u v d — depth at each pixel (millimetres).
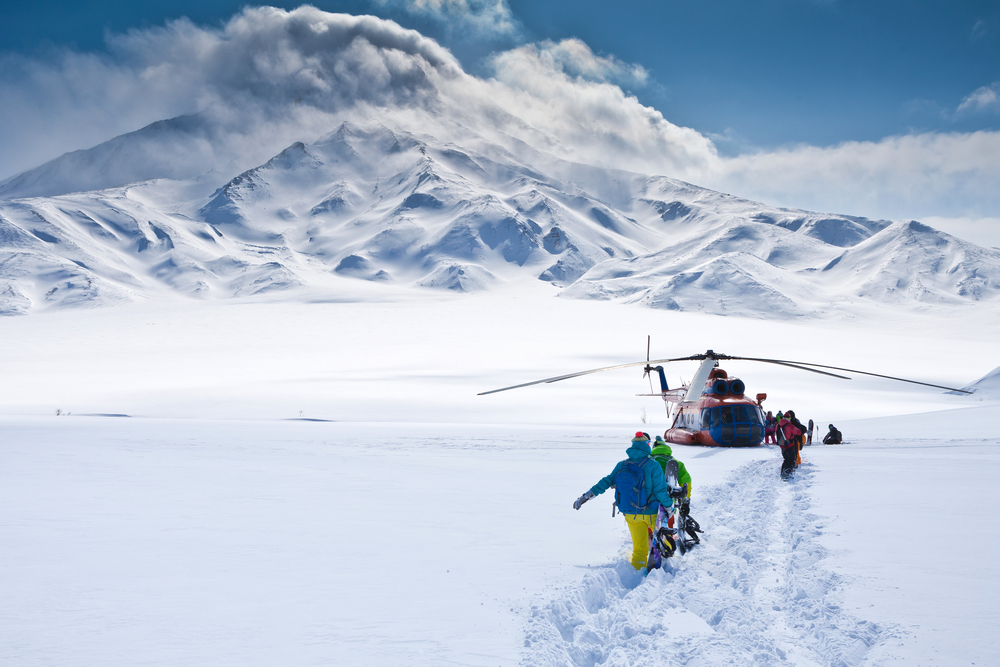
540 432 28719
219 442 22922
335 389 62000
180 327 118438
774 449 18359
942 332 167875
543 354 93312
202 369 80188
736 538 7363
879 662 3842
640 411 51219
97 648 4246
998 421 26062
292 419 44656
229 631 4555
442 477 13656
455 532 8008
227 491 11648
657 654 4164
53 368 80688
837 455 16297
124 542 7484
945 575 5590
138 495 11180
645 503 6348
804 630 4594
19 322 128500
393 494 11281
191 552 6992
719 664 3967
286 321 124375
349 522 8695
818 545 6691
